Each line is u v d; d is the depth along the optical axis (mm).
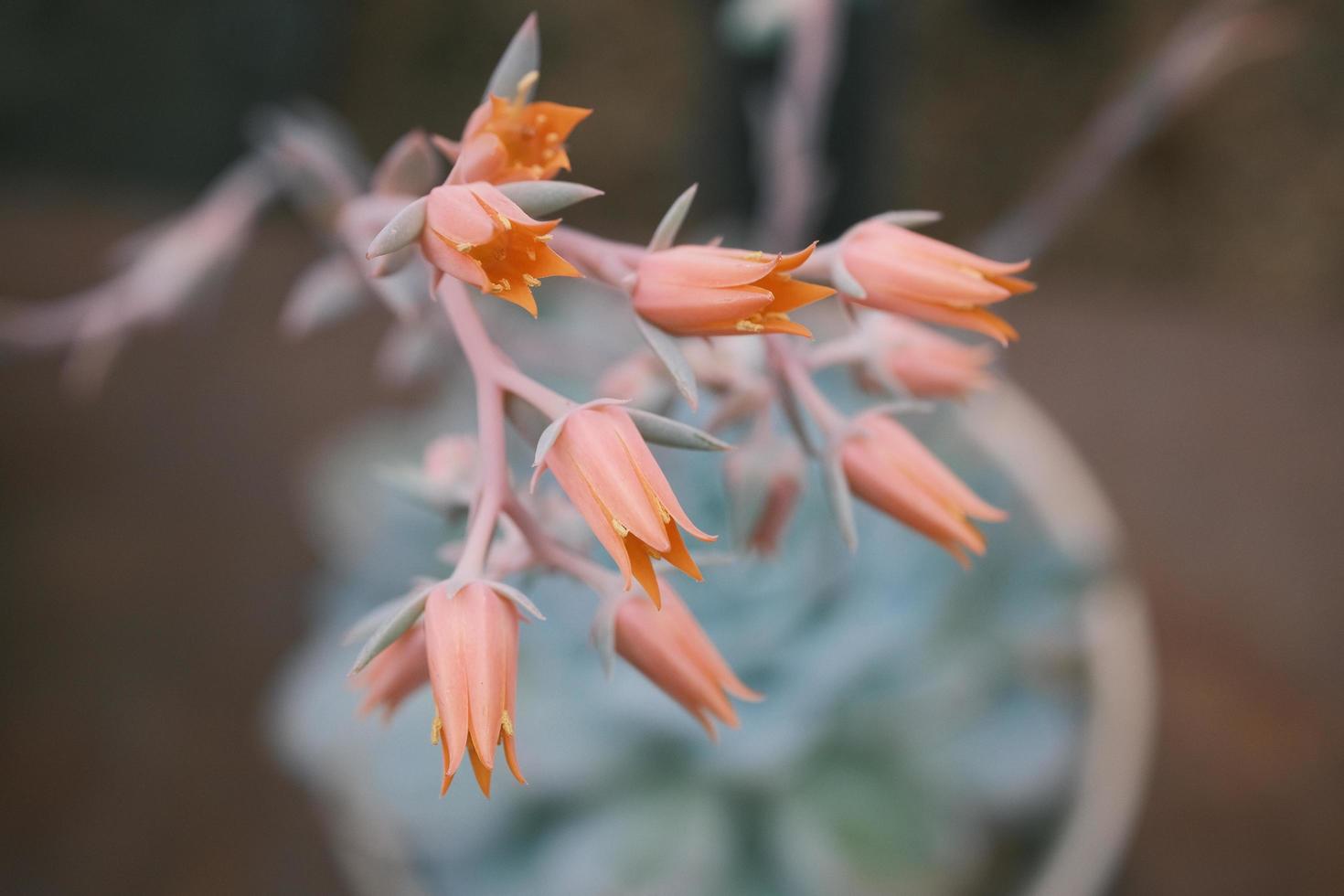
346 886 362
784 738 266
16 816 370
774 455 199
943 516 187
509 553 183
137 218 459
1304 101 545
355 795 290
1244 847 348
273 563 403
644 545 170
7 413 419
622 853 275
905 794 284
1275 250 539
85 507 409
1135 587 389
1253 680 370
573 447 170
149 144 522
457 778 284
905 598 285
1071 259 549
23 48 503
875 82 317
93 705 384
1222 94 546
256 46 535
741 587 277
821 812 281
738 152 331
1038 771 284
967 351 203
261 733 381
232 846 368
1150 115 280
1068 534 299
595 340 273
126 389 425
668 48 562
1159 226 546
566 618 264
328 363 429
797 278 182
